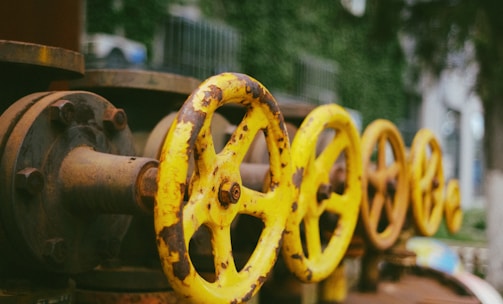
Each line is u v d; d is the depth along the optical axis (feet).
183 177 4.47
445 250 17.53
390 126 8.82
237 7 36.24
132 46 28.04
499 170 22.33
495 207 22.29
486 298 12.55
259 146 7.38
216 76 4.84
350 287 12.19
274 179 5.79
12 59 5.32
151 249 6.92
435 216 11.05
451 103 60.70
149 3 29.55
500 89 21.16
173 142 4.45
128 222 5.83
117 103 7.24
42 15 7.63
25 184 4.77
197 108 4.58
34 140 4.96
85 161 5.19
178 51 31.50
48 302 5.37
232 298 5.08
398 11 22.04
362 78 47.57
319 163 6.95
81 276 6.72
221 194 4.99
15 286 5.36
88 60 10.27
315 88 42.57
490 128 22.53
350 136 7.30
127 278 6.59
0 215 4.88
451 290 13.30
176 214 4.44
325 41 43.14
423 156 10.14
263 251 5.65
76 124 5.31
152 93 7.12
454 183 12.77
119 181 5.02
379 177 8.75
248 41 36.65
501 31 20.21
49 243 5.03
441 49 21.58
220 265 5.12
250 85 5.11
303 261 6.48
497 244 22.12
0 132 4.96
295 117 9.30
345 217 7.58
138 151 7.06
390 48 31.14
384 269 13.44
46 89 6.07
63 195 5.18
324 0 41.91
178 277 4.55
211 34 33.76
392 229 9.12
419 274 14.46
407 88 53.21
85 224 5.40
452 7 20.62
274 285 9.59
